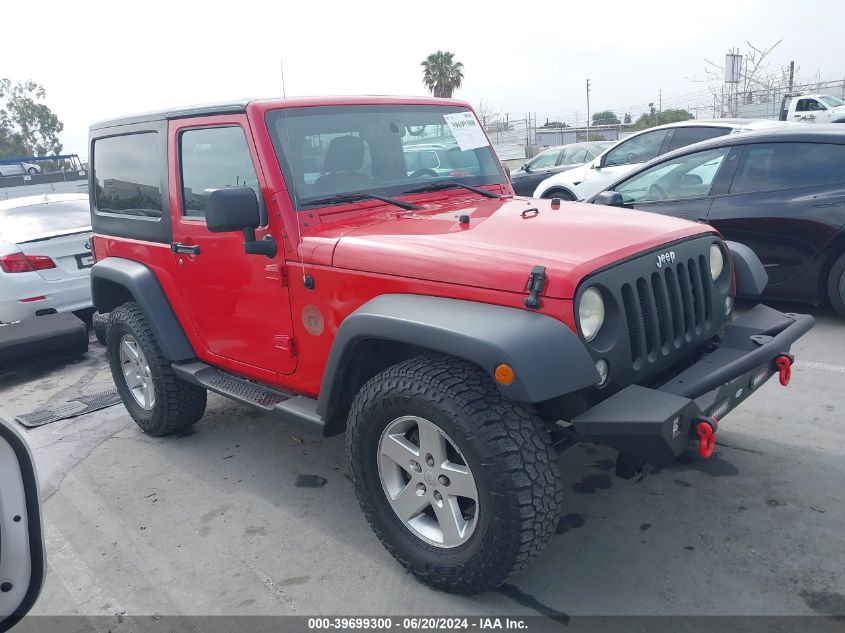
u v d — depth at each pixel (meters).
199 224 3.54
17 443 1.71
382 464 2.76
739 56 24.44
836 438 3.67
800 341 5.14
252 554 3.08
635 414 2.28
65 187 31.97
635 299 2.56
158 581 2.95
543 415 2.65
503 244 2.64
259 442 4.25
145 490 3.74
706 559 2.79
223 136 3.32
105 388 5.52
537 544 2.41
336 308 2.93
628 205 6.34
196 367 3.93
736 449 3.63
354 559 2.99
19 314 6.60
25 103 62.62
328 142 3.29
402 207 3.33
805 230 5.29
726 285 3.17
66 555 3.20
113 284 4.51
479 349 2.28
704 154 5.92
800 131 5.45
